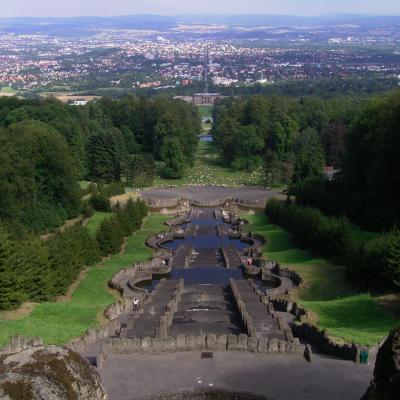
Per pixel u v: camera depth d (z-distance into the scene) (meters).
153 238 117.56
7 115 192.62
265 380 49.78
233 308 71.88
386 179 113.50
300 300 78.44
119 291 85.31
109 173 181.62
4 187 110.25
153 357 54.72
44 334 59.22
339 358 53.94
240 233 121.06
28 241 82.56
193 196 163.88
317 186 137.12
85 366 29.53
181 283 82.75
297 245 107.62
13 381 26.89
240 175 194.75
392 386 33.66
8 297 68.88
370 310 68.62
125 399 46.78
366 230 109.81
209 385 49.03
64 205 132.25
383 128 117.31
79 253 91.38
